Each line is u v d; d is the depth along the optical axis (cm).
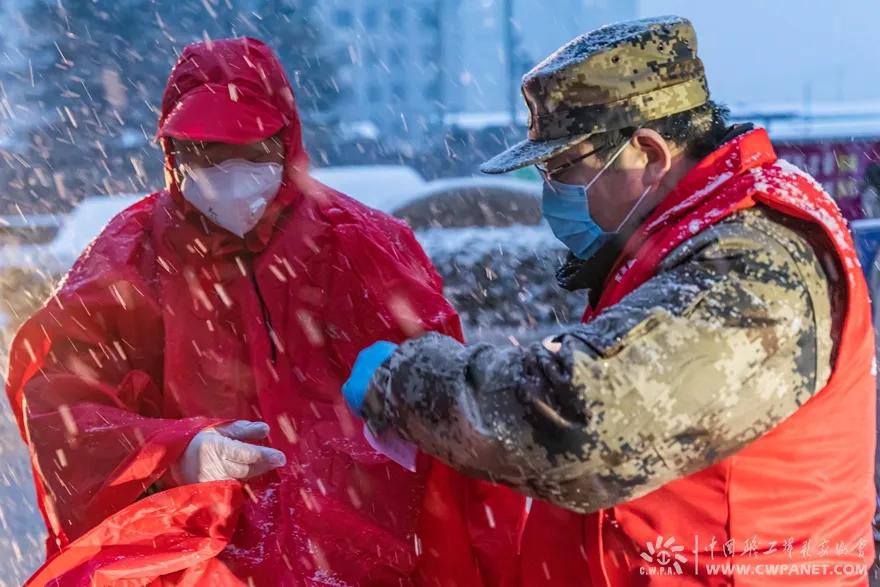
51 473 277
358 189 1183
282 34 3234
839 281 213
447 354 222
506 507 286
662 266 215
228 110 293
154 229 310
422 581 284
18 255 999
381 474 292
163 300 302
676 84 230
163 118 309
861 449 229
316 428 300
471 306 898
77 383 288
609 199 235
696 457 208
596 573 235
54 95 2864
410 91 4634
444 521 278
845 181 891
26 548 523
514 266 902
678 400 202
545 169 241
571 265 257
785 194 213
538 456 208
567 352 206
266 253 307
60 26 2947
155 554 262
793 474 219
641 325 204
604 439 203
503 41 4875
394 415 226
